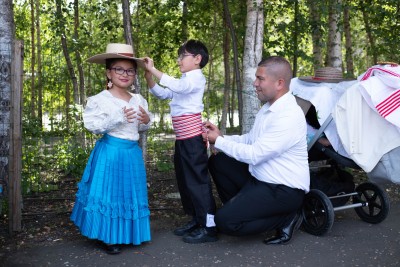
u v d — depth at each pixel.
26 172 5.65
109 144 3.59
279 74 3.61
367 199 4.36
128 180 3.59
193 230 4.05
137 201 3.63
